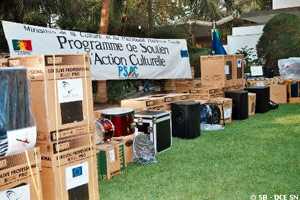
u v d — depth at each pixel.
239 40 15.49
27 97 2.72
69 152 3.15
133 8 16.91
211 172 4.29
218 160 4.77
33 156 2.79
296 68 9.97
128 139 4.72
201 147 5.49
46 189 3.09
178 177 4.16
